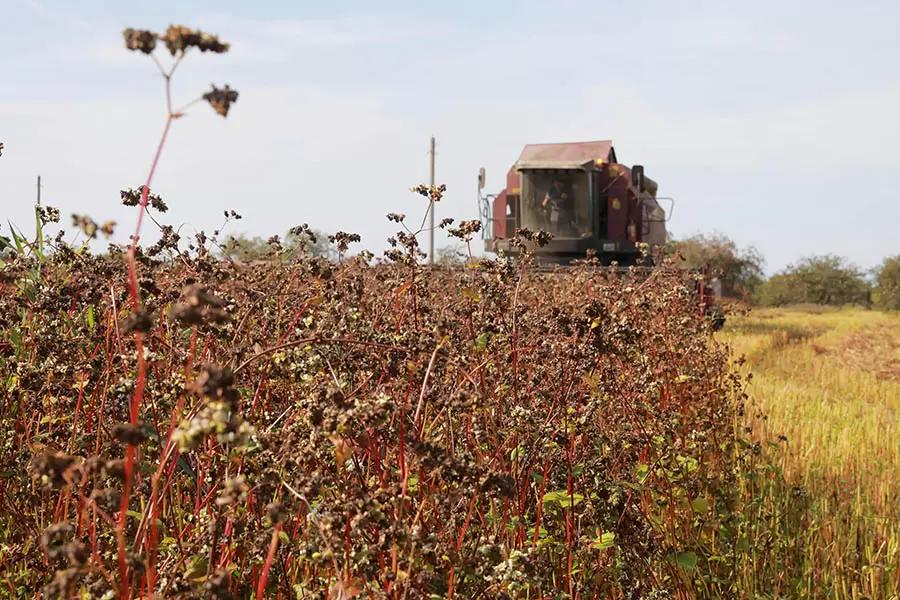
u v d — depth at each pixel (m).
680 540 6.01
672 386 7.14
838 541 6.86
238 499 2.88
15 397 4.58
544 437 4.35
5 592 3.74
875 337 28.00
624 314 6.43
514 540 4.36
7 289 5.43
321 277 4.95
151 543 2.72
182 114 2.23
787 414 10.84
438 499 3.41
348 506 2.98
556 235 22.59
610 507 4.72
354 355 4.09
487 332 4.85
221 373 2.30
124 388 3.80
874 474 8.53
